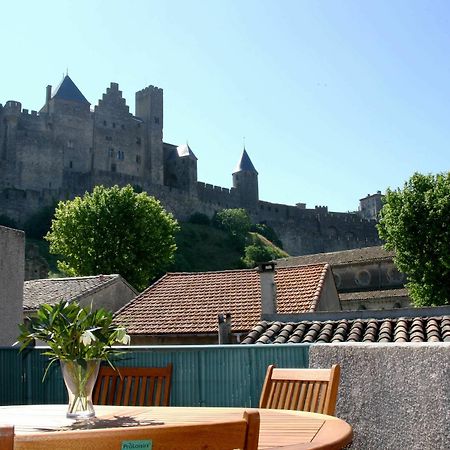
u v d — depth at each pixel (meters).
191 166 111.81
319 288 22.91
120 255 48.47
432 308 16.62
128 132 109.56
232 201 116.06
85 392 4.38
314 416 4.25
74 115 101.81
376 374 6.26
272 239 112.31
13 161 88.31
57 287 30.45
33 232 78.25
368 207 159.88
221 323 18.77
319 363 6.91
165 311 22.70
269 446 3.15
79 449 2.29
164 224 52.03
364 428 6.29
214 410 4.80
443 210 40.09
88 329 4.41
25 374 8.90
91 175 91.06
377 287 57.66
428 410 5.72
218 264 93.38
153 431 2.36
